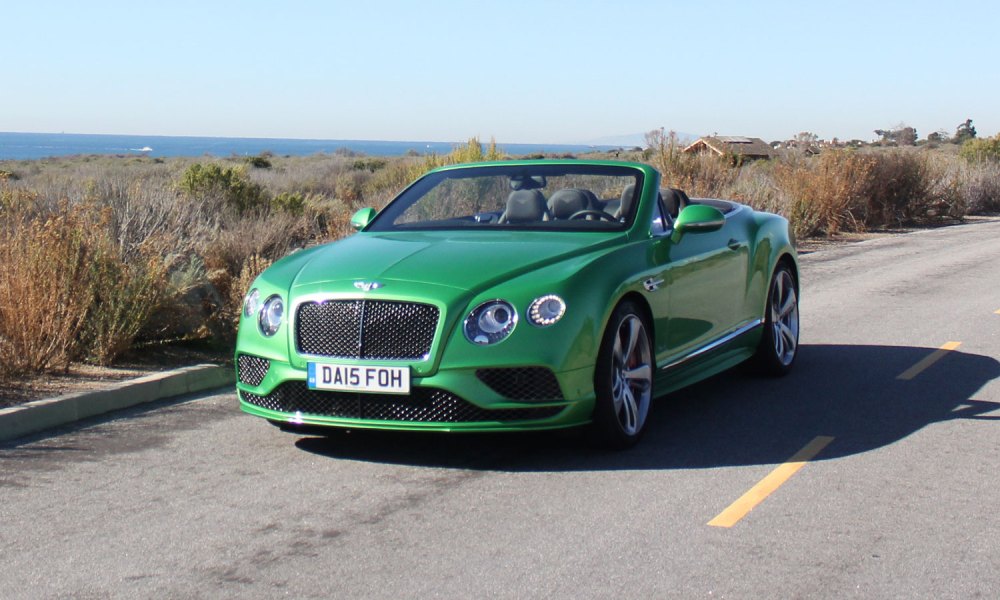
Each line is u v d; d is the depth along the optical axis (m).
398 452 6.20
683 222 6.87
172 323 8.95
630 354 6.21
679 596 4.06
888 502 5.21
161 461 6.05
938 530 4.80
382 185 24.70
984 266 16.11
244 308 6.29
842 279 14.75
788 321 8.60
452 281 5.72
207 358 8.68
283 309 5.96
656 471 5.77
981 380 8.16
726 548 4.57
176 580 4.29
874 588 4.12
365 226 7.25
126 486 5.58
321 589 4.17
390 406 5.70
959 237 21.66
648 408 6.41
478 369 5.55
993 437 6.47
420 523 4.94
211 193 17.52
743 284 7.77
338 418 5.80
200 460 6.06
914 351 9.42
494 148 21.83
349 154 84.50
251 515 5.09
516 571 4.33
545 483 5.56
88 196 11.89
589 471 5.78
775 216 8.62
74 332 8.15
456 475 5.72
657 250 6.62
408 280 5.75
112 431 6.75
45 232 8.37
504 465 5.91
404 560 4.47
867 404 7.40
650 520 4.95
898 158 25.38
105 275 8.56
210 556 4.55
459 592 4.12
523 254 6.06
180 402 7.60
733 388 8.01
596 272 5.96
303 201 19.81
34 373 7.79
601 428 6.00
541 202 6.96
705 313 7.18
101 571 4.40
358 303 5.72
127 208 11.84
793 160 24.66
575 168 7.27
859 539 4.68
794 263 8.68
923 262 16.80
